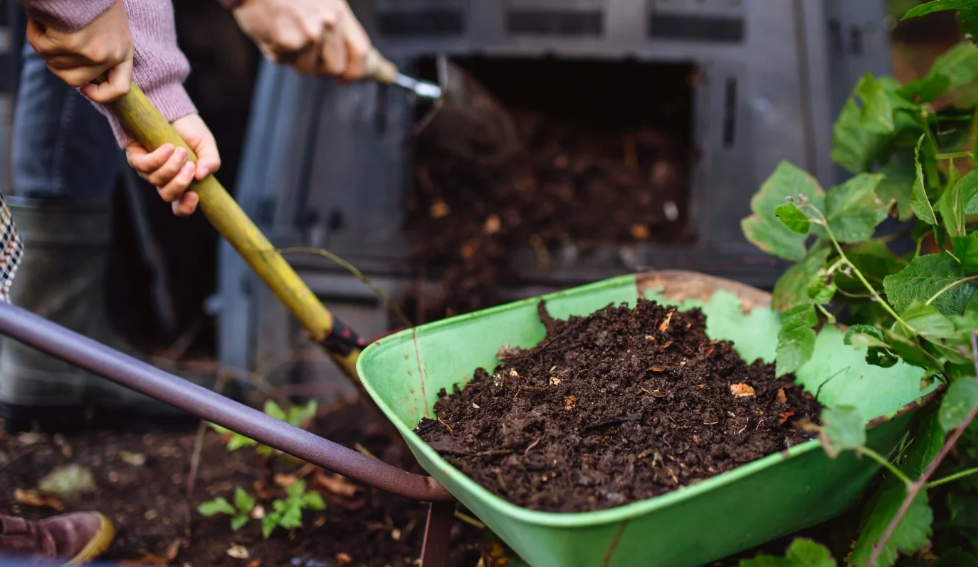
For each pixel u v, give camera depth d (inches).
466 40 78.1
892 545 37.1
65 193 67.3
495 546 50.8
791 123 73.2
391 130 76.0
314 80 76.7
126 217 94.0
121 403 73.8
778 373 42.6
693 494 32.9
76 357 35.7
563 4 77.4
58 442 72.6
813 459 36.3
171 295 93.4
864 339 38.5
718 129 73.9
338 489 61.1
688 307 52.8
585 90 87.1
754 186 72.4
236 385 75.6
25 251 68.1
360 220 74.8
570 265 72.4
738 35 75.6
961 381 35.3
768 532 39.6
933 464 35.5
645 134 87.2
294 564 55.7
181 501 63.7
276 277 50.8
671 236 75.6
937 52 137.7
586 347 47.8
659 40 76.6
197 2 88.3
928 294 41.3
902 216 52.4
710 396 44.2
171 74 46.8
